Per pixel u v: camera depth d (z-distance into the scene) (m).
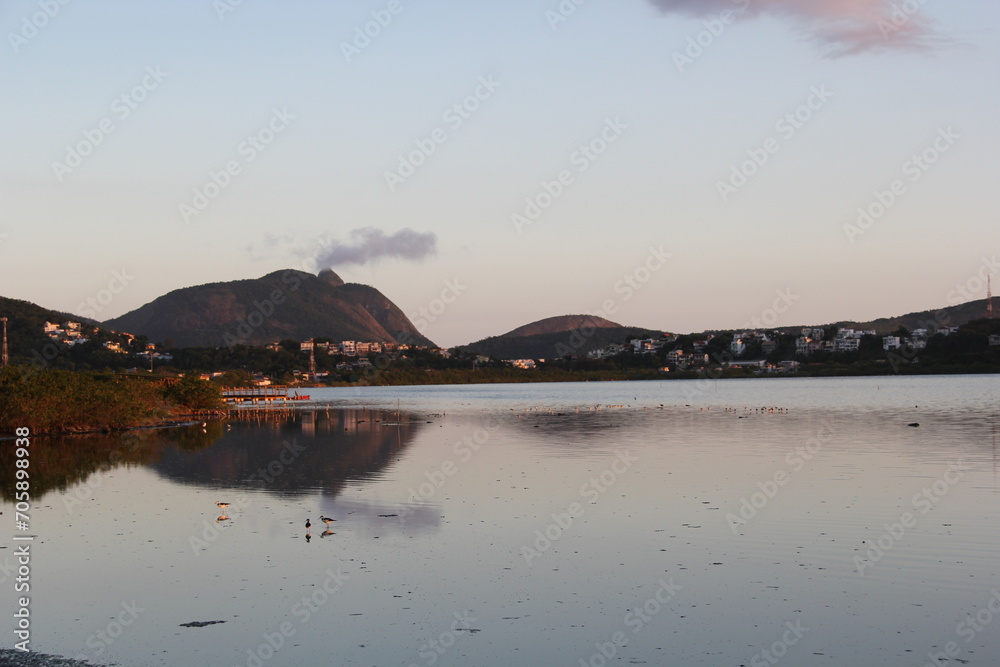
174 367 197.75
